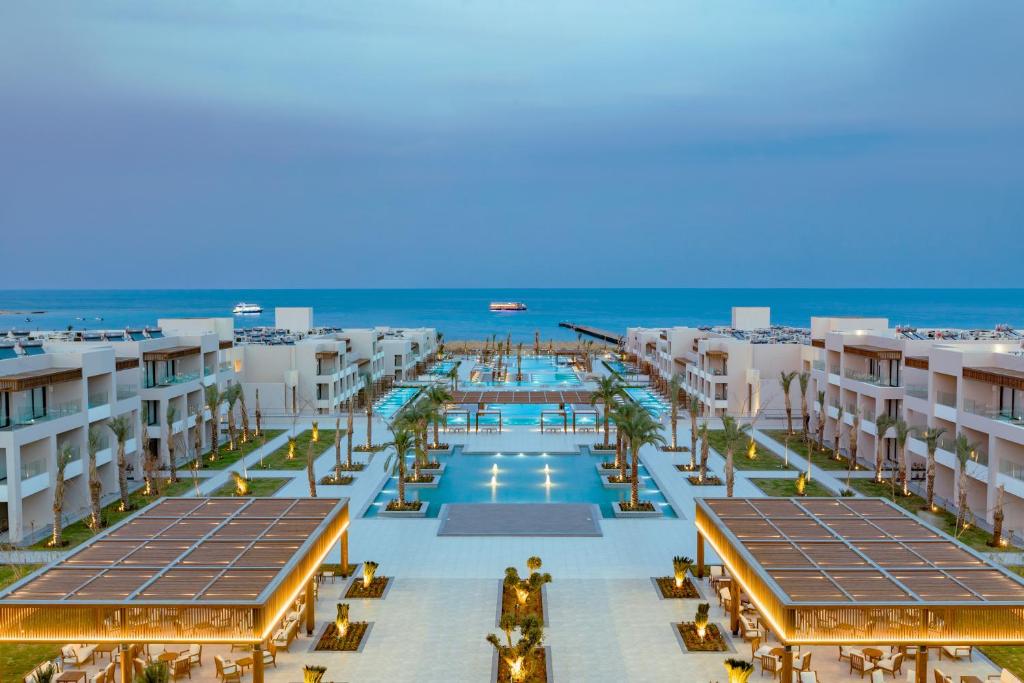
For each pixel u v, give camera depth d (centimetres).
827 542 2923
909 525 3142
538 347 16562
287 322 10781
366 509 4944
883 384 6138
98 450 5144
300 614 3178
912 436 5394
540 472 6100
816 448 6844
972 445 4706
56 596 2448
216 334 7250
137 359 5869
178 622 2398
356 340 10275
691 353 9931
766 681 2758
